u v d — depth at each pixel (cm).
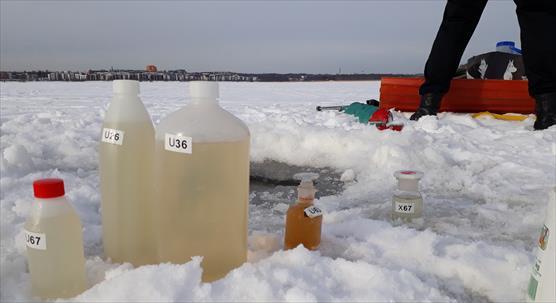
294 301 94
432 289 104
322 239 138
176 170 99
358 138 280
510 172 233
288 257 114
